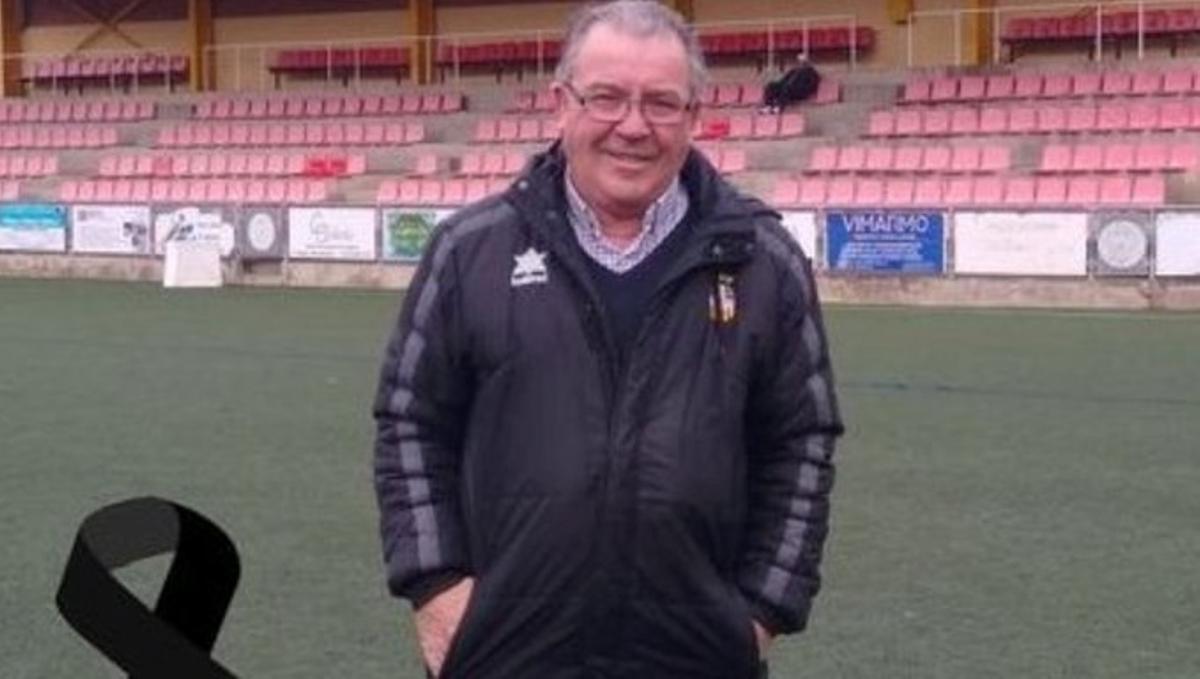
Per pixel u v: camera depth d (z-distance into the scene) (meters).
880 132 24.28
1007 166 22.91
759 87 26.19
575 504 2.59
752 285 2.66
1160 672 5.48
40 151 31.14
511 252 2.65
